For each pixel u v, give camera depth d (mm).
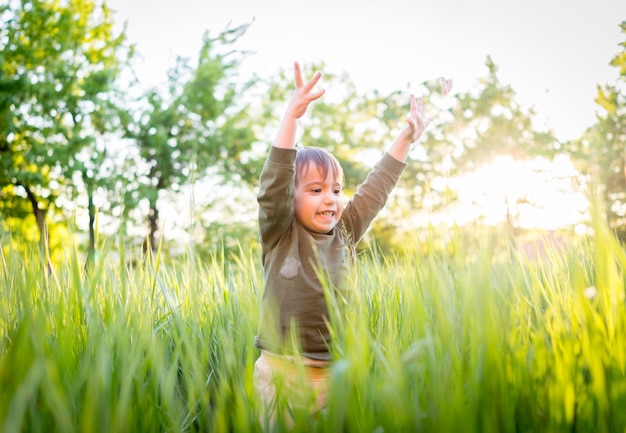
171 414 1414
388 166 2684
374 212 2654
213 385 1810
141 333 1737
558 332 1441
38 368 1162
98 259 1965
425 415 1205
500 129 21281
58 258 2465
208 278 2924
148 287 2236
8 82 17562
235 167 22062
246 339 2186
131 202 16859
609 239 1419
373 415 1235
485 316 1177
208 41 21062
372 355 1481
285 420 1540
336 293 2131
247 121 22094
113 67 19562
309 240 2213
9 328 1729
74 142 17281
